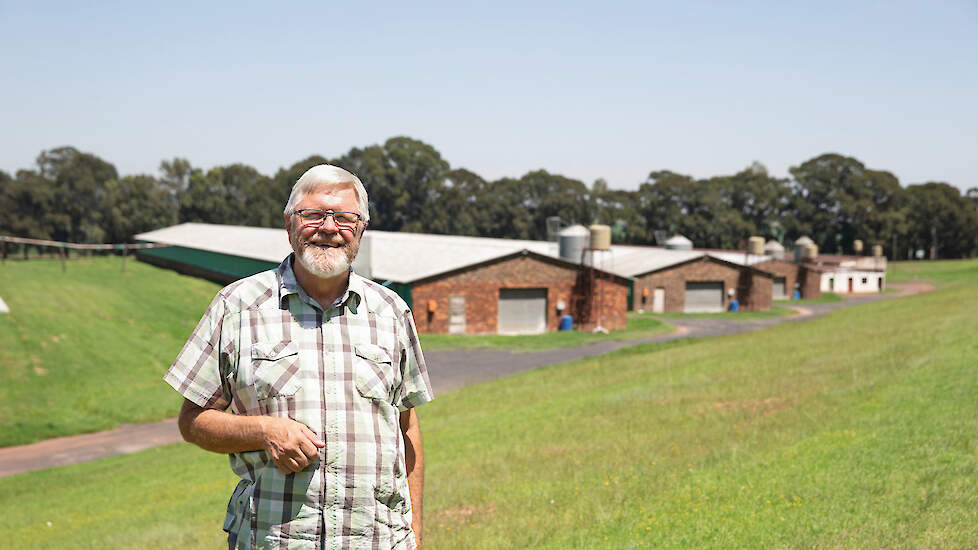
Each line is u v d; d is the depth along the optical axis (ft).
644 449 36.06
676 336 133.69
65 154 389.80
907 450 27.50
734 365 64.69
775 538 20.48
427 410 63.21
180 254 237.45
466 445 43.75
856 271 274.98
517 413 53.83
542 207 418.92
